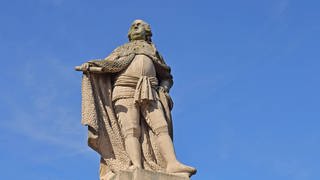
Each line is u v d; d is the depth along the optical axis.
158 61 9.82
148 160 9.18
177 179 8.74
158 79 9.96
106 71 9.46
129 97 9.41
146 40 10.13
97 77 9.51
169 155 9.10
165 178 8.70
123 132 9.29
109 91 9.54
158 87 9.72
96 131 9.11
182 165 8.97
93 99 9.27
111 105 9.49
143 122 9.44
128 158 9.14
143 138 9.34
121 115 9.33
